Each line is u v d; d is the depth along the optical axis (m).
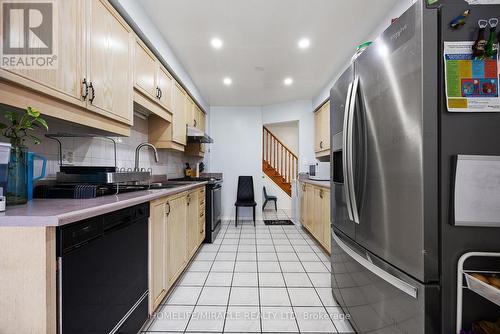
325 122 3.84
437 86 0.94
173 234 2.00
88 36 1.33
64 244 0.85
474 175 0.93
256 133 5.04
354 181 1.36
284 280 2.24
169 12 2.04
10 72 0.92
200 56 2.84
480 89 0.93
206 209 3.41
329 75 3.42
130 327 1.33
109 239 1.13
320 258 2.82
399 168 1.05
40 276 0.78
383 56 1.14
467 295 0.95
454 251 0.94
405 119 1.01
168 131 2.75
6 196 1.00
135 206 1.37
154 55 2.25
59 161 1.53
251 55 2.82
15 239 0.78
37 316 0.78
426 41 0.94
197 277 2.31
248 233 3.96
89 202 1.14
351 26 2.26
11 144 1.05
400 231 1.05
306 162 4.56
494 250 0.94
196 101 3.92
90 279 1.00
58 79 1.12
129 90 1.78
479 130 0.94
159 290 1.72
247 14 2.08
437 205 0.94
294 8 2.00
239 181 4.93
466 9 0.93
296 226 4.45
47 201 1.18
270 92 4.16
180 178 3.91
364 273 1.34
